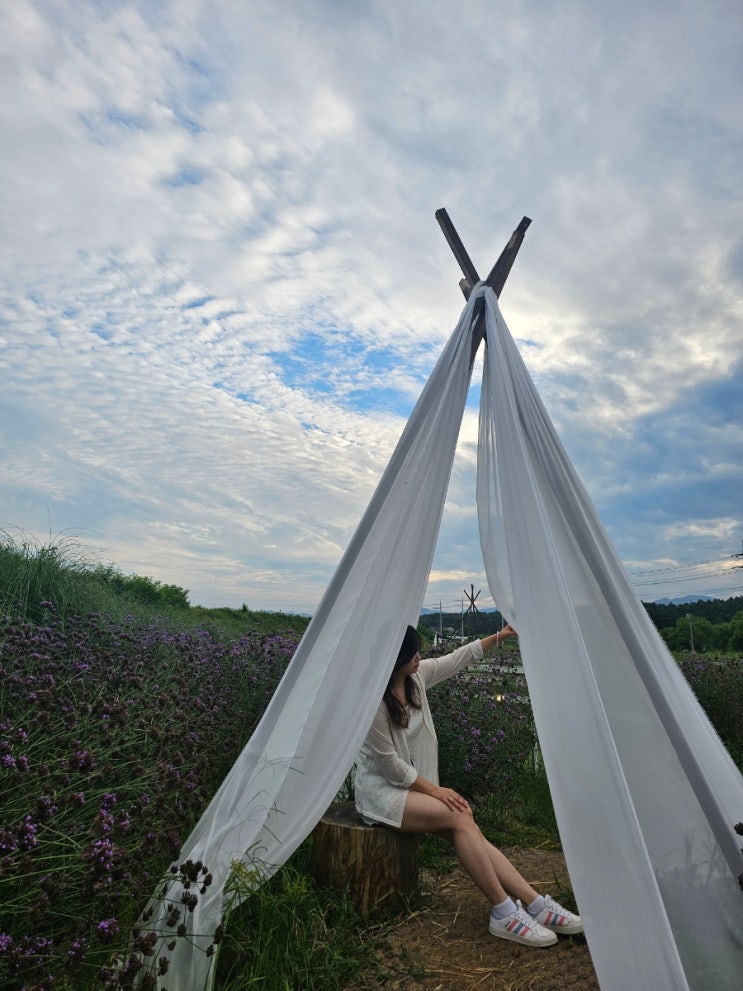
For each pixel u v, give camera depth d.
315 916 2.42
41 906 1.73
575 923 2.41
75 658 3.25
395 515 2.74
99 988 1.77
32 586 5.21
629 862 1.84
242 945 2.19
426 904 2.74
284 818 2.41
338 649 2.54
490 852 2.55
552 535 2.37
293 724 2.47
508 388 2.74
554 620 2.21
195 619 8.41
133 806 2.13
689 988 1.75
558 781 2.02
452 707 4.07
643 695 2.23
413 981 2.19
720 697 5.75
